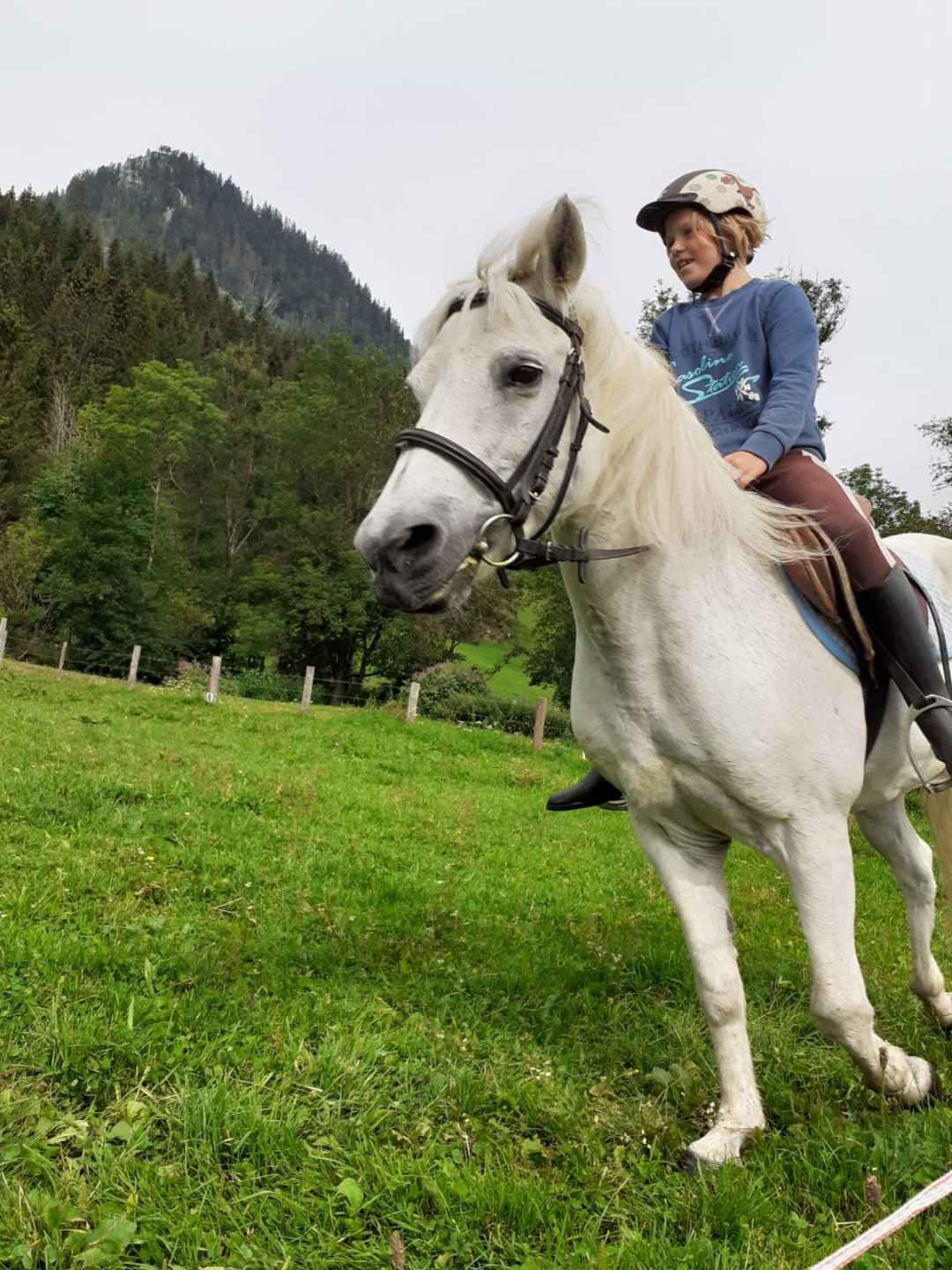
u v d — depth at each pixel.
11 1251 1.75
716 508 2.21
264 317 113.56
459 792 9.14
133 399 44.41
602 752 2.49
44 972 3.05
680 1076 2.70
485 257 2.07
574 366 2.06
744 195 2.62
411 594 1.84
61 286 83.06
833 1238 1.99
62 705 12.89
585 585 2.26
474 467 1.91
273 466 45.28
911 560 2.98
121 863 4.61
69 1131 2.16
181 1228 1.89
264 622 38.06
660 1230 2.02
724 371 2.57
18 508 49.50
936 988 3.27
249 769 8.45
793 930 4.70
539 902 5.07
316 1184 2.09
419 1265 1.88
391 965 3.61
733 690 2.19
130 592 37.06
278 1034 2.77
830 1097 2.71
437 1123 2.45
